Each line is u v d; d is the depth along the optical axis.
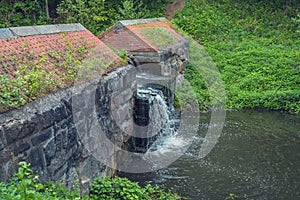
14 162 3.12
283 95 9.70
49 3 13.38
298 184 5.49
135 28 8.55
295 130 7.97
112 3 13.70
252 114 9.20
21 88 3.60
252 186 5.44
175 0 15.78
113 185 4.62
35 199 2.54
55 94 3.97
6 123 3.10
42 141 3.53
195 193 5.23
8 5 12.80
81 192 4.34
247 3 15.09
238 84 10.77
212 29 13.84
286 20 14.07
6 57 3.99
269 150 6.81
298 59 11.25
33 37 4.86
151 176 5.76
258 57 11.78
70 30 5.93
